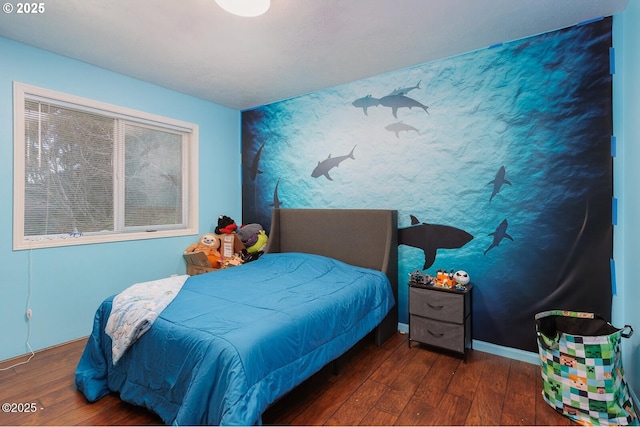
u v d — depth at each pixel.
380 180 3.05
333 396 1.90
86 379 1.87
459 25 2.18
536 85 2.32
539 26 2.20
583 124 2.17
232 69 2.87
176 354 1.54
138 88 3.11
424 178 2.81
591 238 2.16
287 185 3.75
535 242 2.35
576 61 2.19
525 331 2.38
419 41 2.39
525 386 2.01
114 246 2.95
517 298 2.42
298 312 1.81
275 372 1.51
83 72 2.72
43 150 2.56
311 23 2.13
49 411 1.75
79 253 2.73
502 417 1.71
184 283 2.38
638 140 1.80
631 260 1.90
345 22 2.13
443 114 2.71
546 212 2.31
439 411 1.76
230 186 4.08
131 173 3.15
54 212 2.64
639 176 1.79
